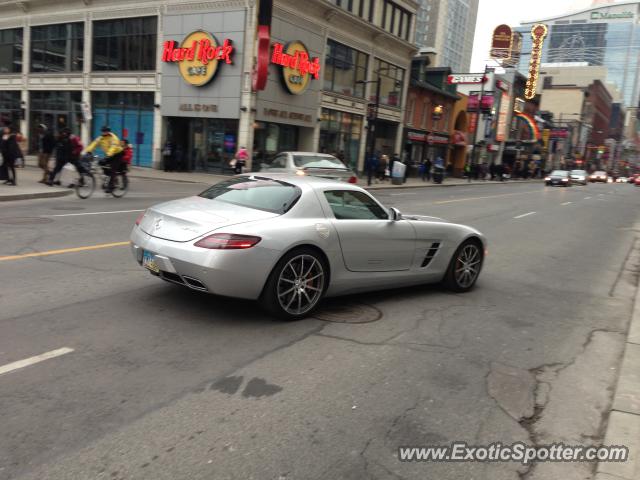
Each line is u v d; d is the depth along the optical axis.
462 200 22.56
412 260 6.19
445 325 5.44
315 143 29.92
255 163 26.33
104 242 8.37
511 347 4.97
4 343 4.20
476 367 4.41
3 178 15.09
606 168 146.75
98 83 30.02
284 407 3.48
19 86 34.22
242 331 4.78
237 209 5.07
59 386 3.55
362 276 5.66
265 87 24.81
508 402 3.82
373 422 3.38
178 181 22.69
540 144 76.62
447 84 46.09
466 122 52.00
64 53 31.73
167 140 27.98
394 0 35.22
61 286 5.81
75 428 3.06
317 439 3.12
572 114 110.62
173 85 26.86
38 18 32.44
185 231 4.76
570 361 4.73
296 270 5.07
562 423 3.57
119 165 14.76
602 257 10.76
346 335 4.89
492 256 9.91
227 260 4.56
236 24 24.73
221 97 25.50
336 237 5.29
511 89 65.75
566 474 3.00
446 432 3.34
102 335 4.48
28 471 2.66
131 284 6.03
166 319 4.95
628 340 5.27
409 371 4.21
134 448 2.91
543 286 7.71
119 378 3.73
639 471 3.00
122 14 28.38
